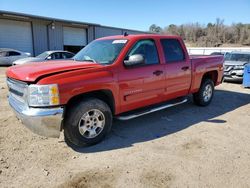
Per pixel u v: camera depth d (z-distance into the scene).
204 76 6.53
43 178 3.10
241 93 8.91
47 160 3.53
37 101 3.47
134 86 4.46
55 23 25.47
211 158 3.67
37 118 3.46
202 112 6.12
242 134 4.67
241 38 71.25
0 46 21.95
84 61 4.53
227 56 12.91
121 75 4.23
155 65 4.85
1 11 19.95
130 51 4.46
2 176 3.12
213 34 75.25
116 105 4.28
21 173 3.20
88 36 29.20
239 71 11.08
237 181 3.09
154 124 5.14
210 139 4.39
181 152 3.85
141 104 4.75
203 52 28.25
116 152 3.82
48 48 25.39
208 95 6.68
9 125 4.75
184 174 3.23
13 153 3.70
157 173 3.24
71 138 3.87
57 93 3.49
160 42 5.06
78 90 3.68
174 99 5.77
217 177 3.17
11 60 19.59
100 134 4.11
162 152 3.84
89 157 3.65
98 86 3.91
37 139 4.20
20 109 3.70
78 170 3.29
